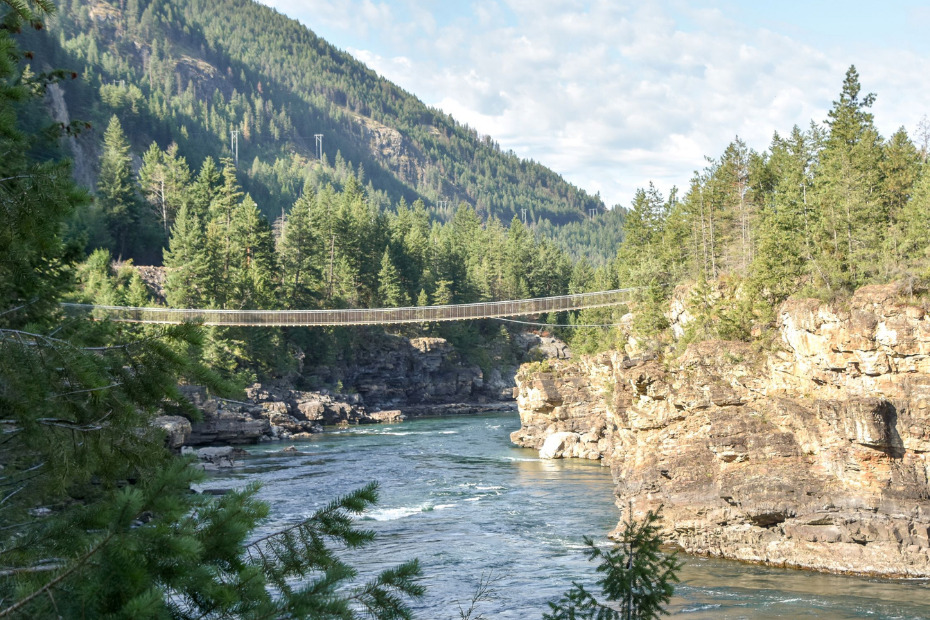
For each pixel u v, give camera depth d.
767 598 33.22
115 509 6.02
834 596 33.53
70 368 7.64
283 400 108.00
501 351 159.88
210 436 85.06
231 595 6.50
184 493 6.96
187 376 8.51
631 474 47.41
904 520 37.75
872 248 49.03
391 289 143.25
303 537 8.57
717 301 59.28
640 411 49.09
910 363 39.75
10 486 8.34
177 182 147.88
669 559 14.36
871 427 38.38
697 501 42.66
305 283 130.88
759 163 95.19
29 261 8.82
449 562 37.81
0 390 7.52
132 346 8.26
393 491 57.72
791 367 44.44
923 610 31.36
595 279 161.12
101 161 134.75
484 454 81.62
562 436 79.81
